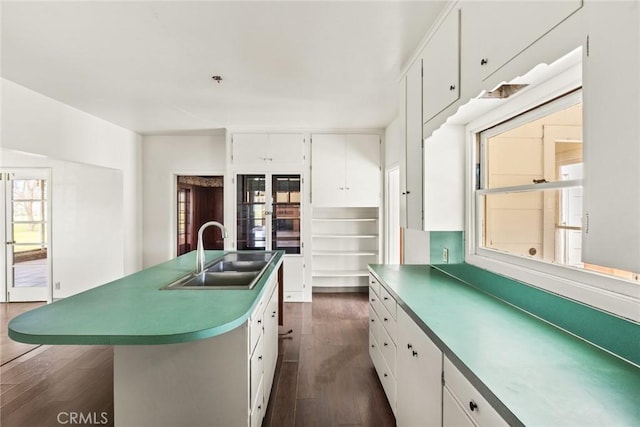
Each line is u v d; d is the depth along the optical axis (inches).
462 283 82.6
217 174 199.2
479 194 80.5
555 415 29.6
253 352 62.5
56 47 89.0
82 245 177.3
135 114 152.8
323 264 198.5
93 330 45.7
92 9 71.3
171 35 82.9
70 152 140.1
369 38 84.1
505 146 72.9
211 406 57.2
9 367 105.4
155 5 70.0
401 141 105.5
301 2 69.1
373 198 181.3
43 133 126.3
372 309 102.2
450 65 68.4
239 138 178.5
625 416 29.5
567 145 56.5
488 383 34.9
